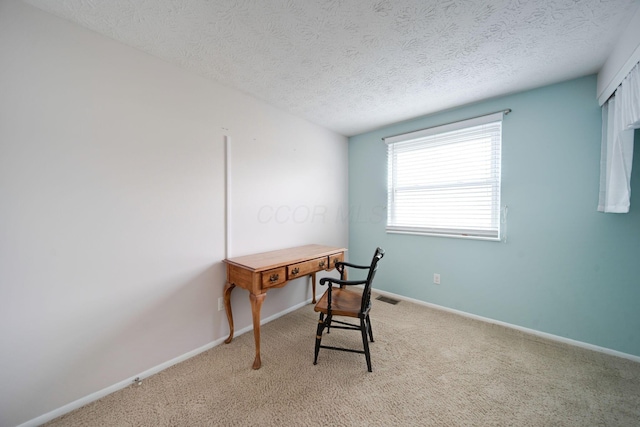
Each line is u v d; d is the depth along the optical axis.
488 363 1.69
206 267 1.89
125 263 1.51
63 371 1.30
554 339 2.00
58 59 1.28
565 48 1.54
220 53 1.59
